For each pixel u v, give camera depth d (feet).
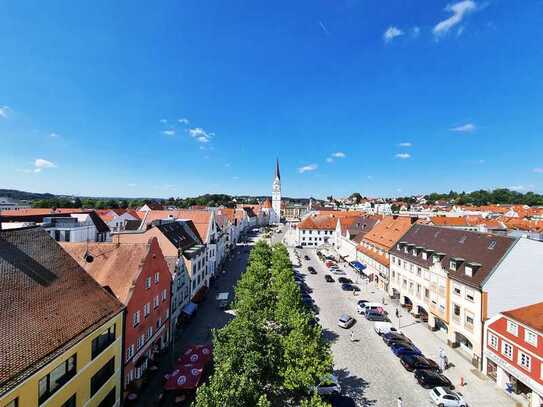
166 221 181.37
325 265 289.74
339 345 129.08
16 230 73.26
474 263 121.80
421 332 143.02
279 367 87.45
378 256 222.07
